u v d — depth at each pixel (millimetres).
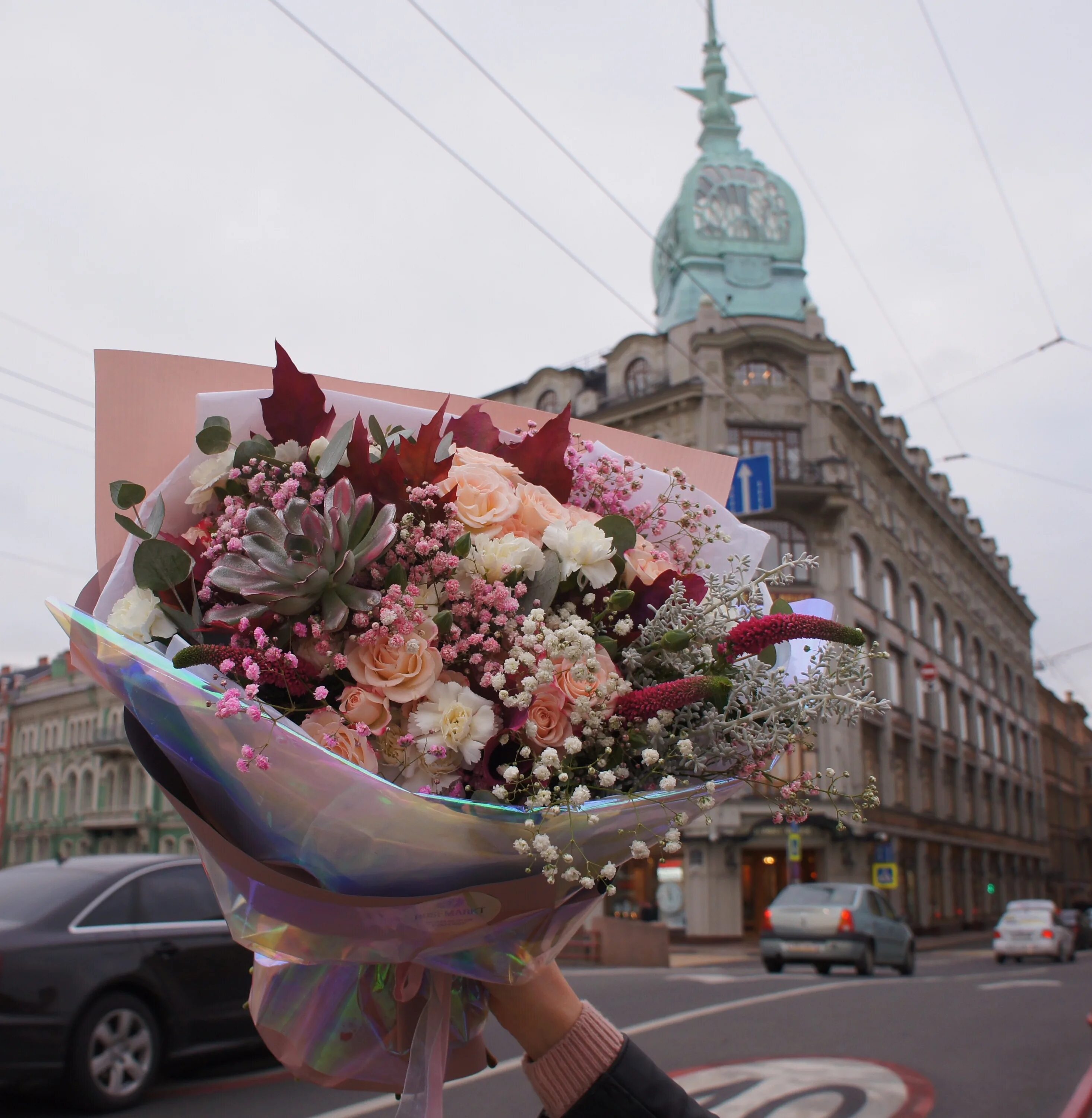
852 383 32281
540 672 1097
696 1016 7902
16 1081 4621
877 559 32531
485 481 1273
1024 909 20312
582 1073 1209
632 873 28281
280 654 1096
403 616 1119
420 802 1050
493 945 1169
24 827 50156
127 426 1396
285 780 1068
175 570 1188
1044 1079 5633
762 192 31094
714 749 1206
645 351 29844
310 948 1149
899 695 34094
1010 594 51281
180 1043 5242
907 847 34344
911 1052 6434
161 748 1160
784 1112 4855
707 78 32688
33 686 51594
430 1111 1186
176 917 5418
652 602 1305
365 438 1237
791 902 14406
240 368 1453
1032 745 54469
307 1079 1300
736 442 28391
